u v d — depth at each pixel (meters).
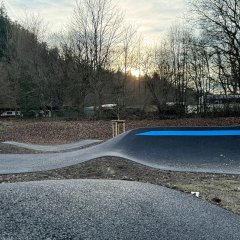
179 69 29.19
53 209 3.38
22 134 18.55
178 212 3.97
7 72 31.88
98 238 2.92
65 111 30.05
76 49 30.14
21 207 3.33
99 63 28.52
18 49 33.50
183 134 10.55
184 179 6.85
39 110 31.70
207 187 6.20
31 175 7.07
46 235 2.84
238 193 5.80
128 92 29.20
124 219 3.41
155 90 28.89
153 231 3.26
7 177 6.91
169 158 8.69
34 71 31.62
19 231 2.85
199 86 28.17
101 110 27.23
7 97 31.48
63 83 30.31
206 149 9.14
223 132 11.38
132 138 10.02
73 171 7.29
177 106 27.97
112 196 4.08
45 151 11.72
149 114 27.75
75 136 18.16
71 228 3.03
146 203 4.05
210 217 4.08
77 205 3.57
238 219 4.27
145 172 7.31
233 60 22.36
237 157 8.59
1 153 10.80
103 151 9.38
